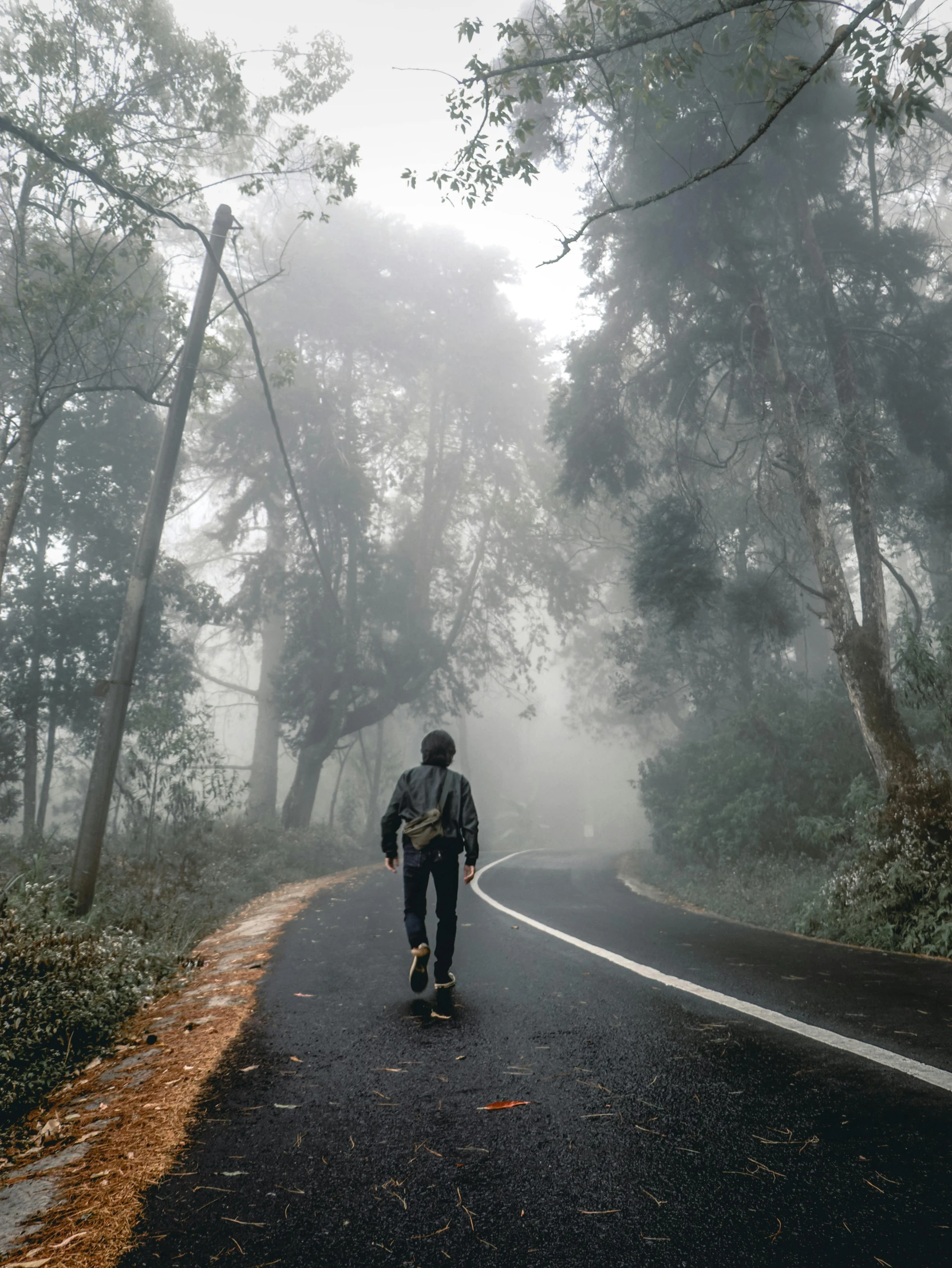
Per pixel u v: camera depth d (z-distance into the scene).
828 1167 2.32
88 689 18.92
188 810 14.95
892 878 8.09
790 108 12.92
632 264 16.27
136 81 12.05
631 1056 3.49
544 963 5.95
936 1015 4.20
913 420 15.47
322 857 21.84
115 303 11.46
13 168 10.90
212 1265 1.90
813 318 15.49
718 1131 2.62
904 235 15.02
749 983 5.12
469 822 5.02
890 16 5.82
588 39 9.31
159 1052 4.00
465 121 8.58
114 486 20.45
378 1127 2.77
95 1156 2.67
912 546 21.67
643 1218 2.06
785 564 16.00
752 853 15.05
